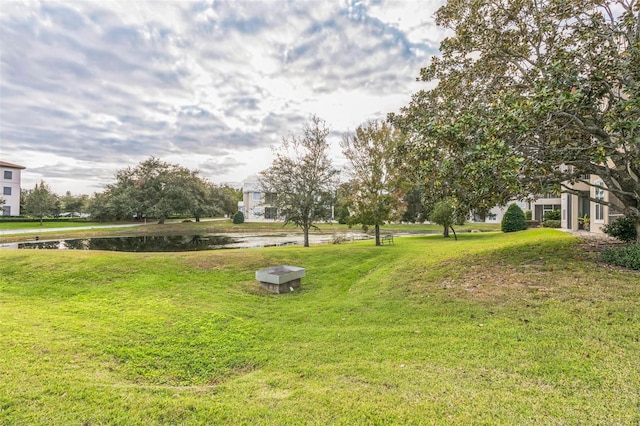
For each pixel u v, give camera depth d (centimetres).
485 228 3503
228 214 5416
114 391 308
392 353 423
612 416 263
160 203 3716
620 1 686
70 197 5656
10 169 4588
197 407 284
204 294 768
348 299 745
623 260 693
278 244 2183
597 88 590
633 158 636
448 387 320
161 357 423
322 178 1708
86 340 450
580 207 1669
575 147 625
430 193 830
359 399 299
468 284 721
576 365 354
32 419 256
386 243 1795
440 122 724
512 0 786
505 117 550
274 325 573
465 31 825
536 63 791
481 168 565
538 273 718
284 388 331
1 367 345
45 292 766
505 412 273
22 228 3247
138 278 879
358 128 1788
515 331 459
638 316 455
